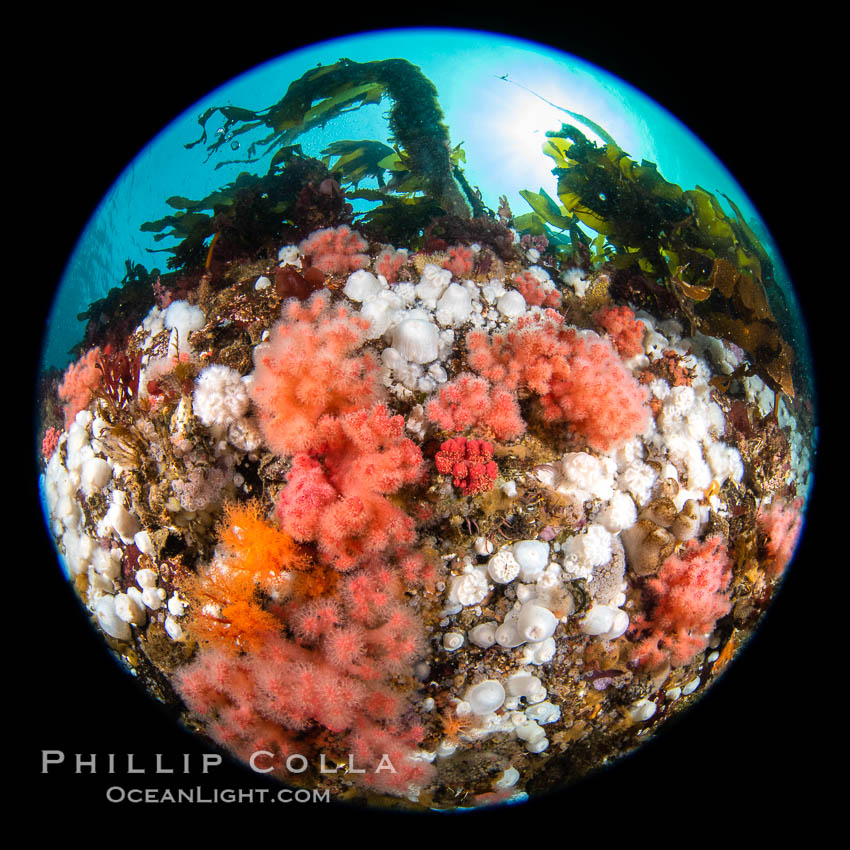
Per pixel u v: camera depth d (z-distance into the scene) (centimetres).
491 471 60
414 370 63
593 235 74
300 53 86
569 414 64
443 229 71
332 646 58
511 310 68
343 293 67
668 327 73
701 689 81
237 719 63
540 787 77
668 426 69
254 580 59
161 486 66
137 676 80
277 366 60
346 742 63
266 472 62
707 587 69
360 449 59
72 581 83
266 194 73
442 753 66
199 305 71
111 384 72
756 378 77
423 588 60
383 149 75
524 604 62
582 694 68
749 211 89
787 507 82
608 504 64
